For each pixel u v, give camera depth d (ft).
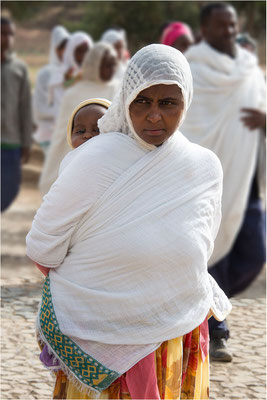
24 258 30.60
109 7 92.53
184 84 10.36
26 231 37.11
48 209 10.88
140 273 10.68
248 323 21.93
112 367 10.82
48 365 11.56
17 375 17.66
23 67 34.78
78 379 11.02
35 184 53.88
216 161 11.34
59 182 10.82
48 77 40.22
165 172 10.69
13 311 22.47
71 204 10.66
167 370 11.05
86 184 10.58
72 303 10.87
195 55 22.45
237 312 23.07
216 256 21.33
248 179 21.74
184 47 31.71
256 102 22.36
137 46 92.68
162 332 10.77
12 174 34.73
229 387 17.31
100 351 10.84
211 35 22.44
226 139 22.00
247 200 21.70
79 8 178.09
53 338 11.04
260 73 23.22
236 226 21.33
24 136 35.22
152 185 10.64
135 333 10.74
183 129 22.29
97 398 11.03
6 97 34.01
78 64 37.50
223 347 18.92
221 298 12.26
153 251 10.55
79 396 11.27
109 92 26.96
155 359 11.02
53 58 41.57
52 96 37.99
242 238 21.81
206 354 12.01
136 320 10.73
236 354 19.40
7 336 20.18
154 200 10.63
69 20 172.14
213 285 12.19
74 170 10.67
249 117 21.49
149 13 91.15
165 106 10.34
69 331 10.82
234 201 21.48
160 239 10.56
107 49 26.89
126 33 92.63
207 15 22.45
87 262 10.82
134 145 10.67
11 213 42.34
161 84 10.17
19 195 49.06
